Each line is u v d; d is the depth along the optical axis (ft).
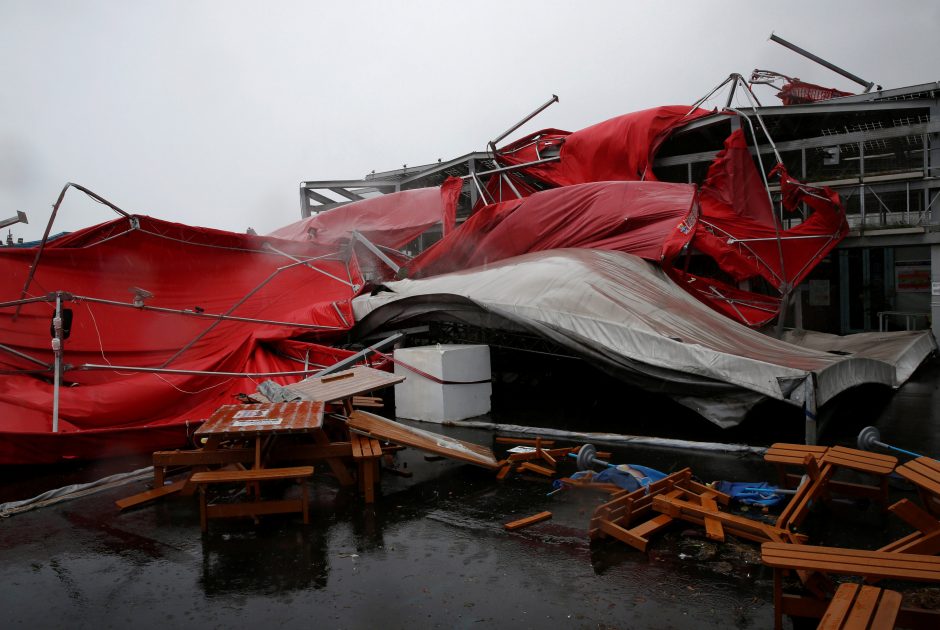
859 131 63.31
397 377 27.89
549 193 51.21
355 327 45.93
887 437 27.40
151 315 41.16
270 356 41.73
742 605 12.76
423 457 26.50
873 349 47.37
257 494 19.99
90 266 40.16
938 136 56.44
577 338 32.65
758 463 23.50
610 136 65.82
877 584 13.47
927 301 63.31
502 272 40.14
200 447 25.45
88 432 28.68
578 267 37.27
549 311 34.01
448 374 33.58
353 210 70.59
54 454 28.22
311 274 51.24
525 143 80.33
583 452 21.61
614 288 34.76
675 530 16.97
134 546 17.43
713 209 55.11
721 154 57.52
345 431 25.34
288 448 21.88
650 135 63.41
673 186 47.42
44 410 29.84
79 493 23.13
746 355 27.68
